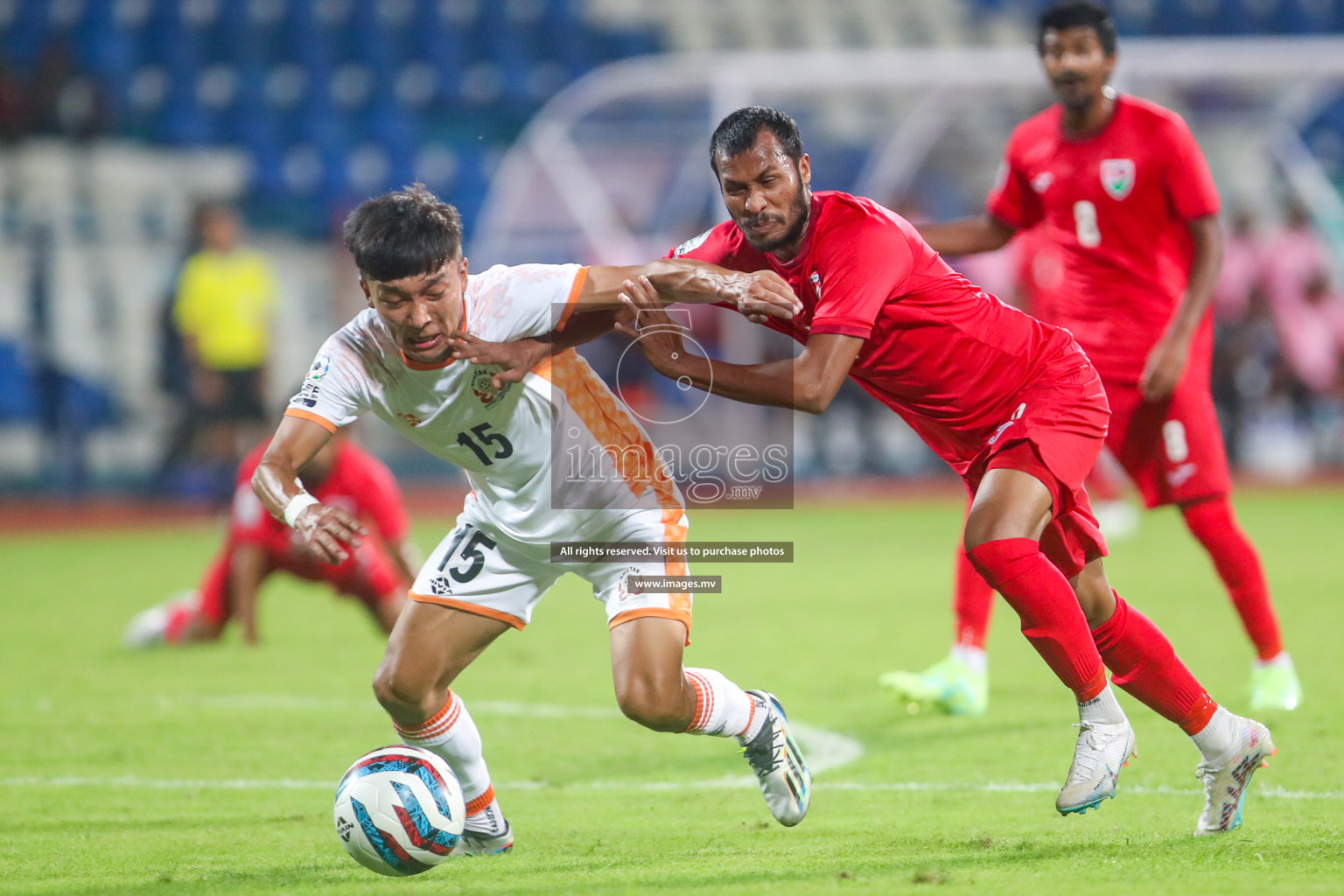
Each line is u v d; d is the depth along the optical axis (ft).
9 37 245.65
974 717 70.90
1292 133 205.36
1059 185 71.87
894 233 47.26
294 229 230.89
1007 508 45.93
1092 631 48.03
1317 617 97.30
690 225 200.23
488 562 47.34
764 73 195.21
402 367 44.80
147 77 246.88
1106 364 71.51
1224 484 69.92
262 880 44.47
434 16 257.55
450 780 44.73
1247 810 50.90
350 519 43.24
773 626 103.14
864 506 195.11
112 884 44.19
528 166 201.16
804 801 48.98
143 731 71.46
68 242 205.57
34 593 128.47
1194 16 254.47
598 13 260.21
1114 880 41.83
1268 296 193.98
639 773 61.41
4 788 59.36
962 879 42.32
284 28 254.06
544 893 41.96
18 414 202.90
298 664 91.91
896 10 264.31
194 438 178.91
